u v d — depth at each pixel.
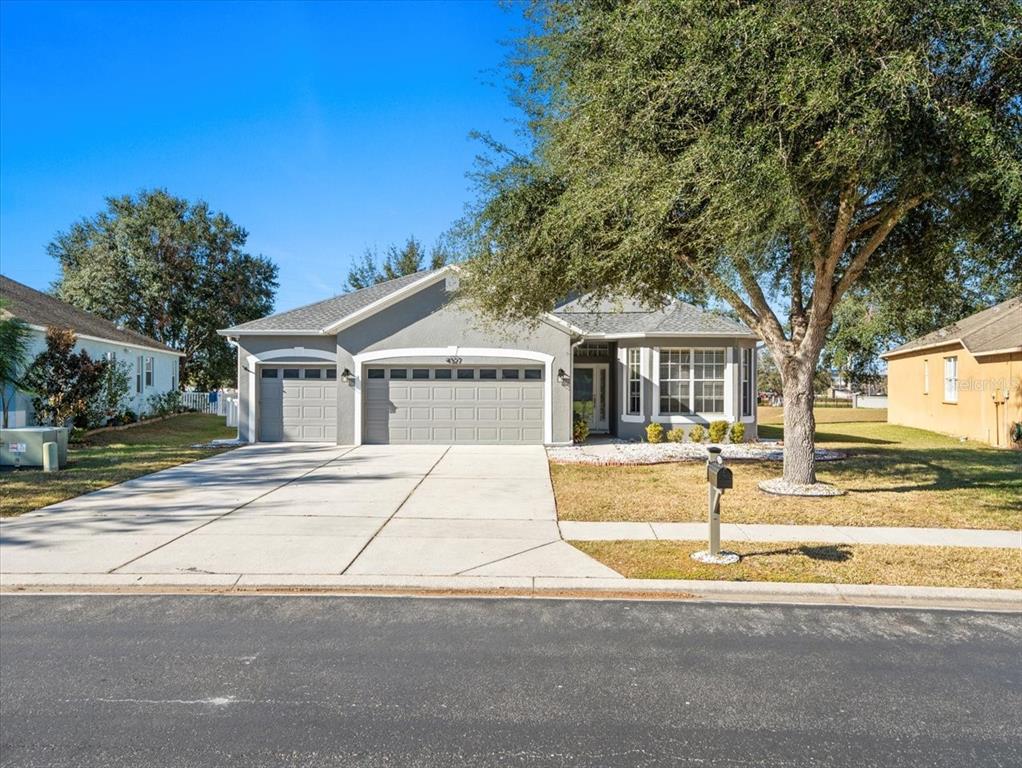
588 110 9.14
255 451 16.95
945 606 6.08
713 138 8.07
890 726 3.93
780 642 5.22
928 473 13.75
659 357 20.11
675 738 3.78
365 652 4.98
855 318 33.88
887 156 7.90
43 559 7.21
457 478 12.80
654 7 8.35
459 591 6.46
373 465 14.51
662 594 6.39
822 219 10.16
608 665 4.77
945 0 7.60
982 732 3.87
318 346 18.91
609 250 10.23
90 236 41.66
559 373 18.38
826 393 58.03
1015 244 9.69
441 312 18.27
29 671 4.63
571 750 3.65
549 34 10.45
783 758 3.58
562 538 8.25
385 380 18.47
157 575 6.69
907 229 11.91
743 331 19.80
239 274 43.00
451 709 4.11
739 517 9.44
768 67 7.82
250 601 6.15
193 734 3.80
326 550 7.64
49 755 3.58
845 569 6.95
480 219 11.48
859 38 7.67
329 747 3.67
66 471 13.45
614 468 14.30
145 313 40.75
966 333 22.39
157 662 4.79
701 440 19.64
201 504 10.20
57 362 18.78
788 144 8.03
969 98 8.31
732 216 8.16
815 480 11.82
